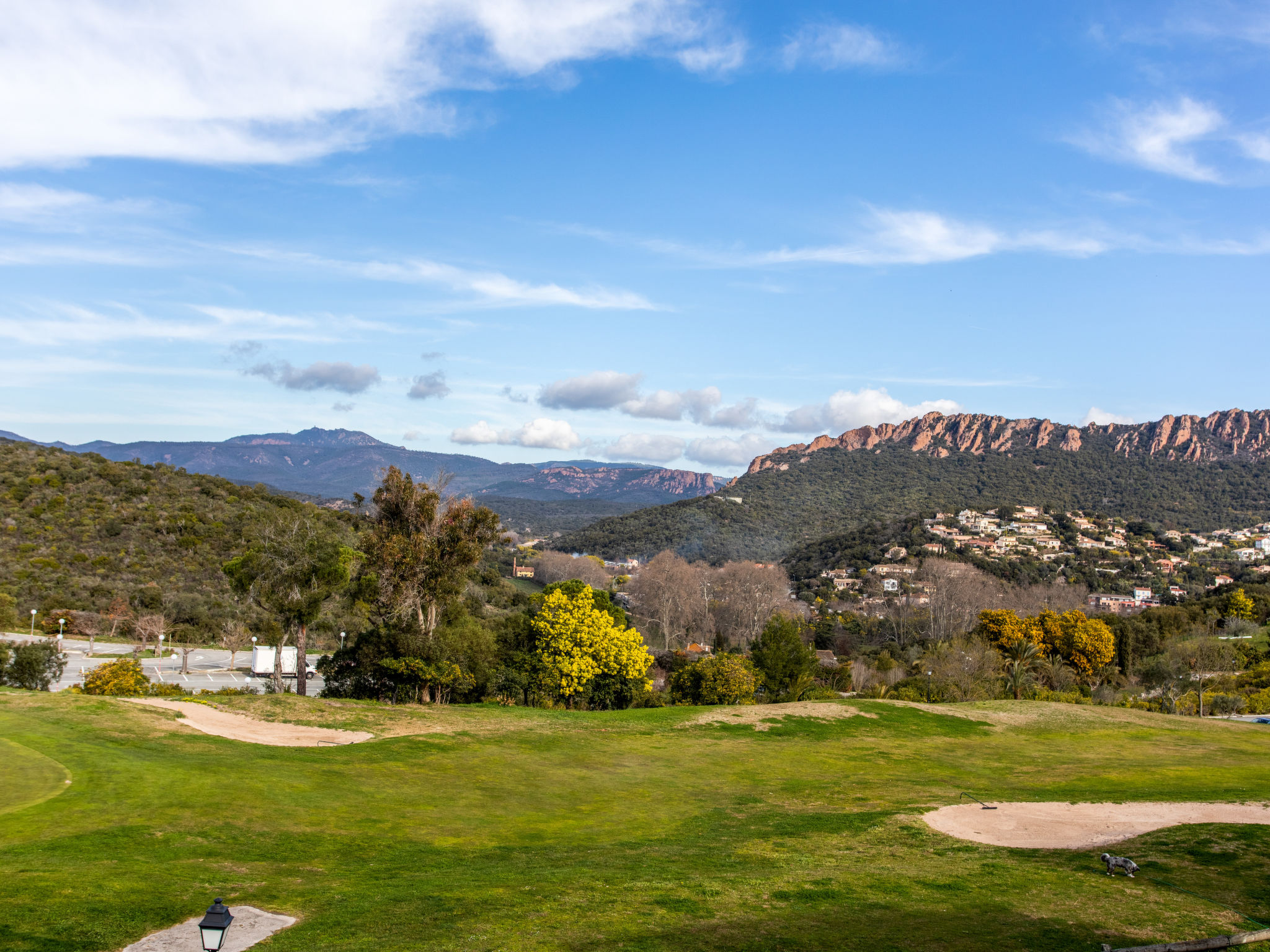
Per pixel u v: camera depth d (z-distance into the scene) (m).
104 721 23.06
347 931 10.06
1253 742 35.53
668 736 30.86
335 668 36.88
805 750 29.89
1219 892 12.45
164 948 9.10
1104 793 22.97
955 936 10.18
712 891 12.39
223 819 15.52
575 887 12.55
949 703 42.12
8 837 13.11
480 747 26.12
